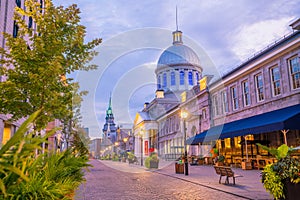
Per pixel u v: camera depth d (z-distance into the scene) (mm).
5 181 1786
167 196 7598
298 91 14422
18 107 6898
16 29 14945
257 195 7355
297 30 15492
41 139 1646
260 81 18000
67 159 3877
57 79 7117
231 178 11672
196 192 8242
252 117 17766
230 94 21234
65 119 8461
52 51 6855
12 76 6750
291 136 15422
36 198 2049
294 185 5652
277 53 15859
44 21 7379
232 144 21219
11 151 1517
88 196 7555
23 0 16016
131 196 7605
